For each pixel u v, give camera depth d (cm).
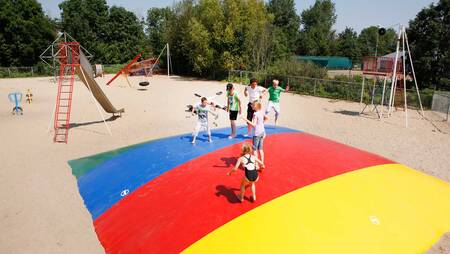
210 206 621
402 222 611
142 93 3067
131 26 7031
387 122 1905
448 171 1093
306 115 2070
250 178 593
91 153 1223
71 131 1584
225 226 562
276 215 581
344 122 1870
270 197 636
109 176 863
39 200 836
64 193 866
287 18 8719
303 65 3516
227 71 4450
